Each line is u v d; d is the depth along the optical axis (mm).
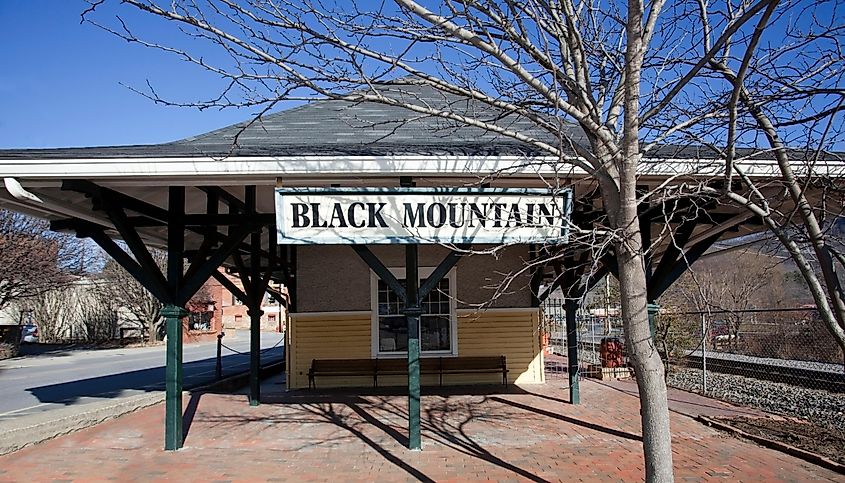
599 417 9031
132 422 9039
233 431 8281
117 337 38750
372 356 12977
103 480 6020
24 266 25156
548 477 5934
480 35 4516
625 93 3516
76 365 22031
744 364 14102
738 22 3332
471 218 6555
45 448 7359
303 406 10406
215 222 7492
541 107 5137
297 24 3980
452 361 12719
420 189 6516
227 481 5961
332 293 13125
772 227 3639
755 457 6574
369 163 6457
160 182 6773
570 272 9844
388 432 8102
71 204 7312
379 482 5855
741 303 17750
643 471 6102
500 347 13047
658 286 7359
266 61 4129
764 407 9586
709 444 7180
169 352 7332
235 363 21969
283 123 8789
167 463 6637
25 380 16562
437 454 6875
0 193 6742
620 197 3578
